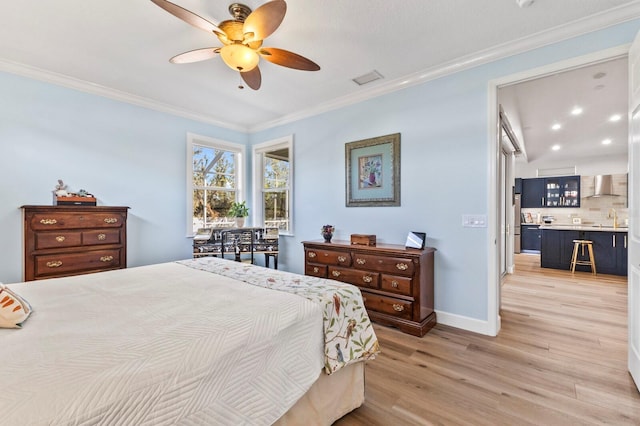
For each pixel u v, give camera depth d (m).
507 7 1.97
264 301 1.41
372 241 3.07
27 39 2.30
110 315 1.26
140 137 3.55
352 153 3.54
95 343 0.99
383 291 2.81
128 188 3.45
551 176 8.12
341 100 3.55
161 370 0.87
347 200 3.59
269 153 4.71
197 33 2.24
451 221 2.81
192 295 1.53
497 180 2.72
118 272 2.07
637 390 1.78
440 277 2.87
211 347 1.00
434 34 2.29
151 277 1.93
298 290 1.61
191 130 4.05
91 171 3.18
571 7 1.98
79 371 0.82
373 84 3.18
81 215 2.81
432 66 2.79
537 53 2.35
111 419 0.74
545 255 5.70
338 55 2.59
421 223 3.00
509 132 4.34
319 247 3.33
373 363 2.13
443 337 2.56
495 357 2.21
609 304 3.46
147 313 1.28
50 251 2.64
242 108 3.87
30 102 2.82
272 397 1.13
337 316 1.50
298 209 4.16
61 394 0.73
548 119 4.61
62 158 3.00
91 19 2.06
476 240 2.67
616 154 7.35
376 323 2.87
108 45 2.40
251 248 3.98
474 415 1.59
